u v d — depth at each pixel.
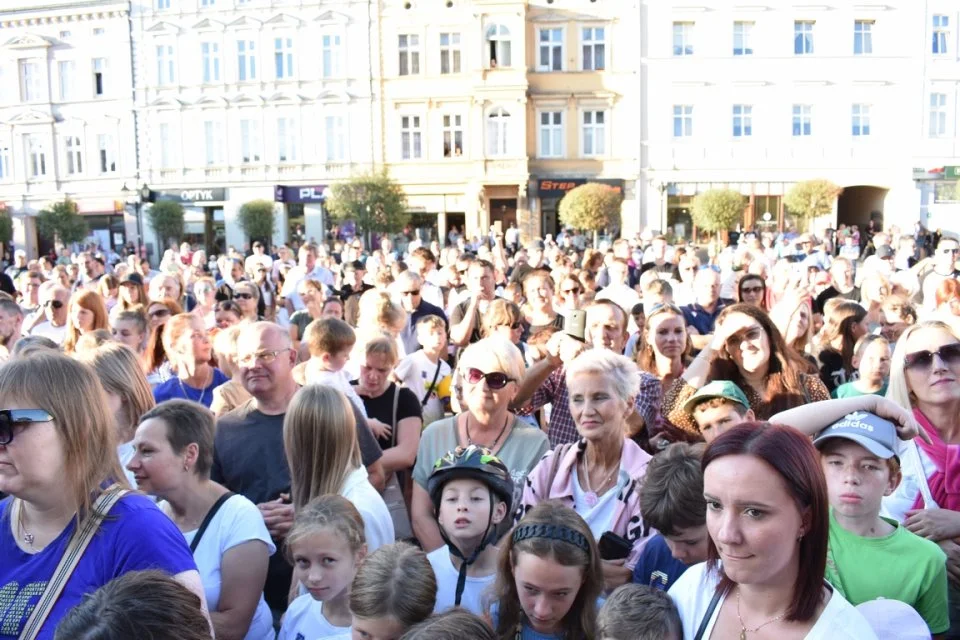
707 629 2.42
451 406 6.36
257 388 4.54
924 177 35.34
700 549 3.10
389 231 34.19
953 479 3.71
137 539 2.52
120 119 39.34
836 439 3.02
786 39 35.50
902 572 2.98
